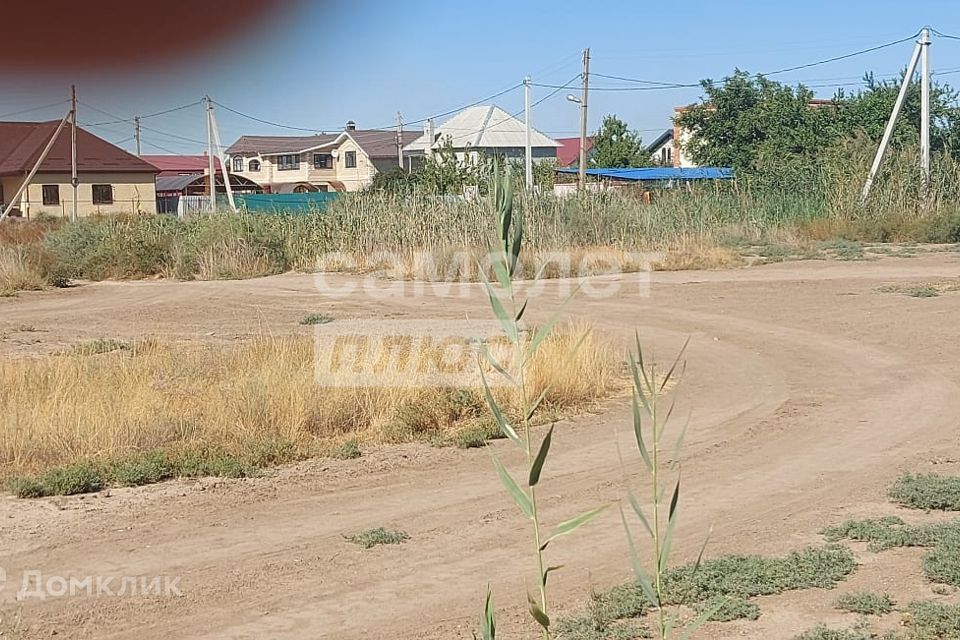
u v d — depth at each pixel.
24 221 47.22
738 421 11.03
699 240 29.31
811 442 10.02
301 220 30.92
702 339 16.45
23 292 25.81
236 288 25.80
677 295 21.67
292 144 84.69
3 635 5.75
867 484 8.52
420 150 79.00
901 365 13.84
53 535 7.57
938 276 22.97
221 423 10.28
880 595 6.04
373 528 7.66
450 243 27.47
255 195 54.31
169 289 26.14
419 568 6.80
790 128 55.38
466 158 42.47
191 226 31.39
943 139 48.62
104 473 9.02
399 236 29.06
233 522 7.87
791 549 6.96
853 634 5.49
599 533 7.43
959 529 7.09
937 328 16.41
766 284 22.81
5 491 8.66
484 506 8.17
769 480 8.73
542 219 28.08
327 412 10.80
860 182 34.25
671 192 34.56
